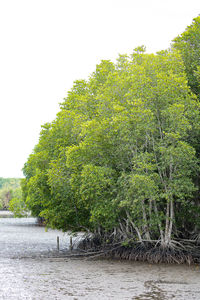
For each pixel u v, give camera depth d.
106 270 23.95
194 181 27.27
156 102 24.62
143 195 23.47
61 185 28.27
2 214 131.12
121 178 24.53
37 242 42.38
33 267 25.55
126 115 24.31
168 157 22.72
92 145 24.73
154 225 26.34
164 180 24.44
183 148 22.19
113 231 31.42
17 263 27.34
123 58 30.56
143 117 23.30
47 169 30.28
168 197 23.53
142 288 18.98
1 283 20.38
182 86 23.09
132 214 27.38
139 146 25.72
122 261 27.17
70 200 30.67
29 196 53.62
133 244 27.91
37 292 18.30
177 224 28.03
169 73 23.70
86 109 29.86
